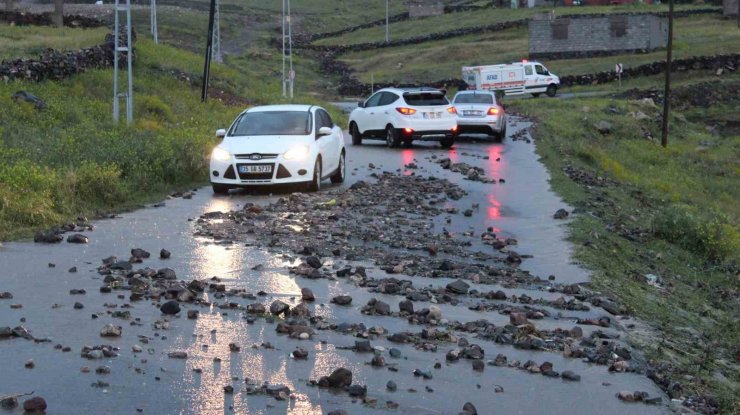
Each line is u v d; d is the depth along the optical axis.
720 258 18.64
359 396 7.20
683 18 94.19
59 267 11.21
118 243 12.91
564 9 101.62
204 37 97.94
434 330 9.09
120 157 18.97
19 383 7.12
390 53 95.19
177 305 9.34
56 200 15.23
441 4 128.75
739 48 75.88
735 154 47.16
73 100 29.95
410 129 29.28
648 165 40.16
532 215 17.36
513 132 37.78
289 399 7.06
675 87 66.81
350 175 22.27
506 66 65.81
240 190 19.23
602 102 56.06
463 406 7.09
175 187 19.16
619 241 16.56
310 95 71.56
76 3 113.81
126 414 6.58
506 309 10.23
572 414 7.14
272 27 113.44
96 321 8.91
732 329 11.80
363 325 9.20
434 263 12.64
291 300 10.16
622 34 78.62
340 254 12.84
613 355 8.70
